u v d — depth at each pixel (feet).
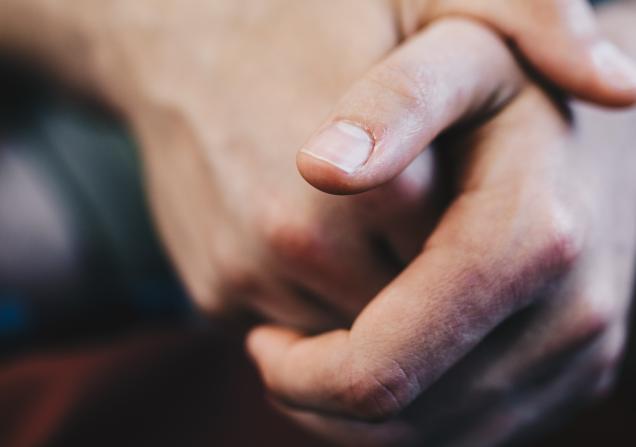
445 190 0.83
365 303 0.87
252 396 1.15
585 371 0.85
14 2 1.11
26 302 1.22
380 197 0.82
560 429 1.07
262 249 0.88
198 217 0.95
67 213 1.27
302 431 1.11
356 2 0.90
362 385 0.77
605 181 0.83
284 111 0.89
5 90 1.25
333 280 0.87
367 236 0.85
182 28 0.96
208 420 1.12
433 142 0.82
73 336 1.27
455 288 0.76
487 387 0.83
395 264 0.86
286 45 0.91
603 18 0.99
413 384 0.77
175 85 0.96
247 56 0.92
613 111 0.86
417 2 0.87
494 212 0.77
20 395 1.08
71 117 1.29
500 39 0.82
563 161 0.80
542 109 0.82
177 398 1.12
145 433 1.09
